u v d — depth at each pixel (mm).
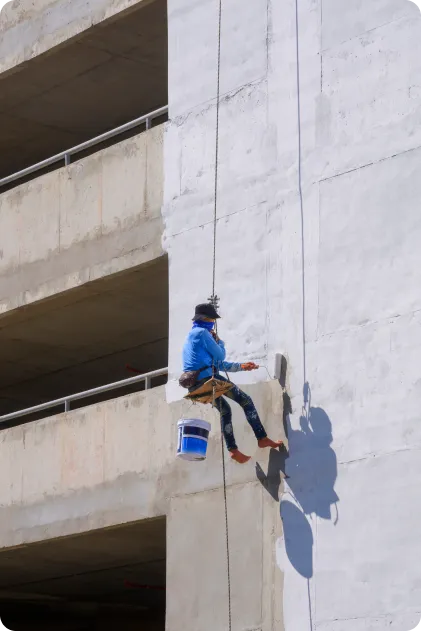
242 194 21578
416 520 18297
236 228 21562
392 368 19000
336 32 20672
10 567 26438
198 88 22703
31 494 23719
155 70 26953
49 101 28359
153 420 22141
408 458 18547
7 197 25703
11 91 27906
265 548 20047
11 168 31578
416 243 19047
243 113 21859
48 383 30703
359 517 18969
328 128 20500
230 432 20141
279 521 19953
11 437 24328
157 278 23656
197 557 20906
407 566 18266
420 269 18922
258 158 21469
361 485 19016
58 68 26891
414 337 18812
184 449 19922
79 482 23000
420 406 18562
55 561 25766
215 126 22281
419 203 19109
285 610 19562
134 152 23578
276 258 20875
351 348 19562
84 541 23656
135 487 22125
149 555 25172
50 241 24719
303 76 21016
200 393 19594
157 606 32406
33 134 29859
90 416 23156
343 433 19406
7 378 30375
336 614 18938
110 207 23781
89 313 25734
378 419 19016
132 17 24797
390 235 19391
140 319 26172
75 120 29297
